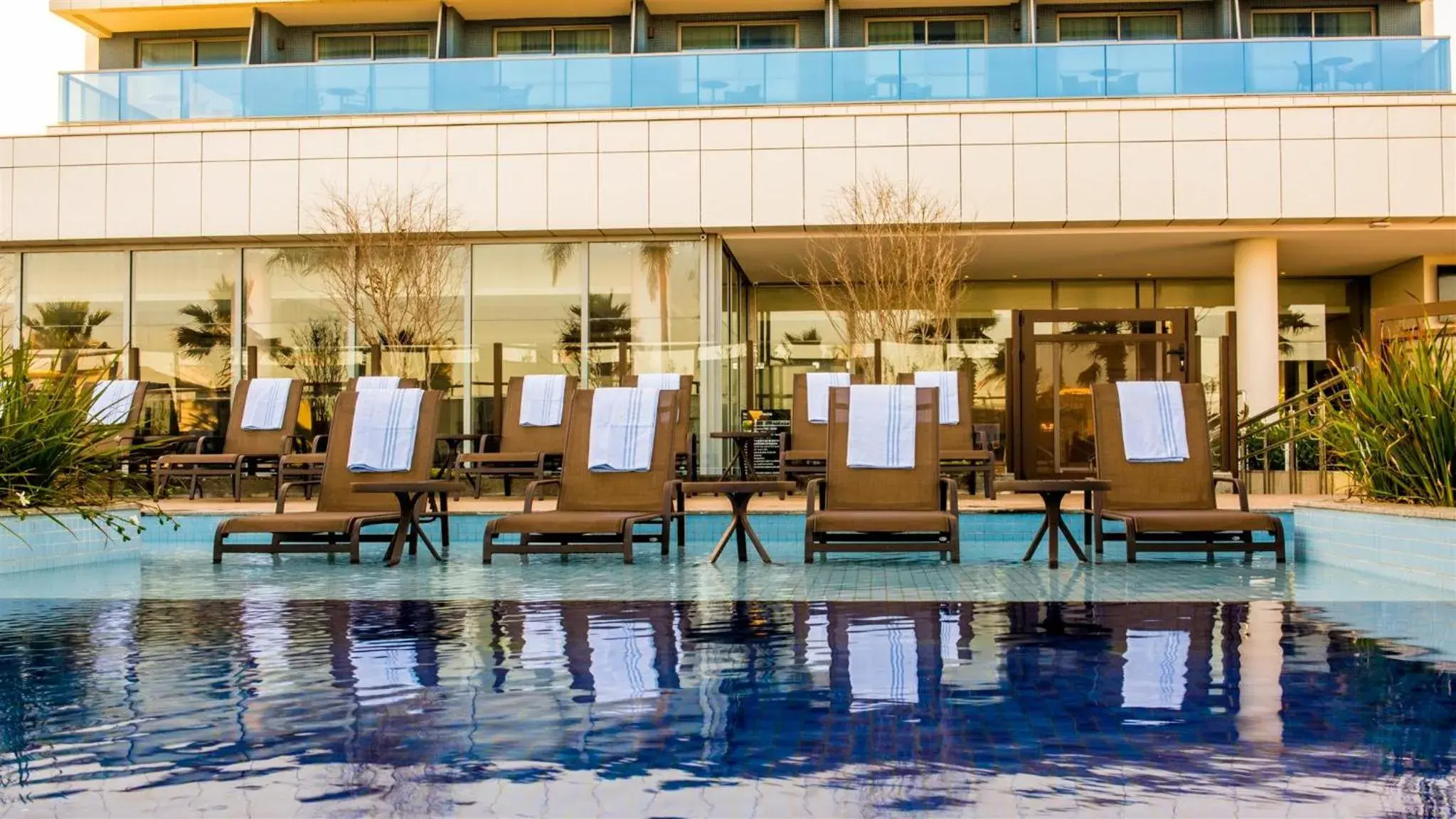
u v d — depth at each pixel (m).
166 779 2.38
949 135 13.07
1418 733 2.69
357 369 12.98
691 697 3.10
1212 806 2.18
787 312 16.97
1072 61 13.51
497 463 10.97
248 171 13.60
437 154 13.45
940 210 13.02
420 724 2.82
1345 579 5.94
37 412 6.80
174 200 13.68
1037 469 11.03
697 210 13.20
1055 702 3.01
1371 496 6.94
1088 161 13.01
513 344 13.62
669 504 7.45
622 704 3.03
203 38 17.58
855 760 2.50
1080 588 5.55
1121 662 3.56
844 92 13.70
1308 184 12.86
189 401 13.72
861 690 3.18
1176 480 7.49
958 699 3.06
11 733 2.74
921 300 13.04
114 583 5.98
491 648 3.88
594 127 13.30
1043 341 11.02
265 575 6.38
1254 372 13.89
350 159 13.52
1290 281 17.39
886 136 13.11
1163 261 15.61
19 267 14.25
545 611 4.80
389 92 13.95
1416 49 13.23
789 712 2.93
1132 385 7.70
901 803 2.21
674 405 7.89
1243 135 12.91
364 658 3.69
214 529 8.96
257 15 16.88
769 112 13.67
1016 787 2.30
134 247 14.09
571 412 7.94
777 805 2.20
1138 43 13.44
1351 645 3.85
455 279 13.74
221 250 14.02
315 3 16.73
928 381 10.70
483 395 12.98
